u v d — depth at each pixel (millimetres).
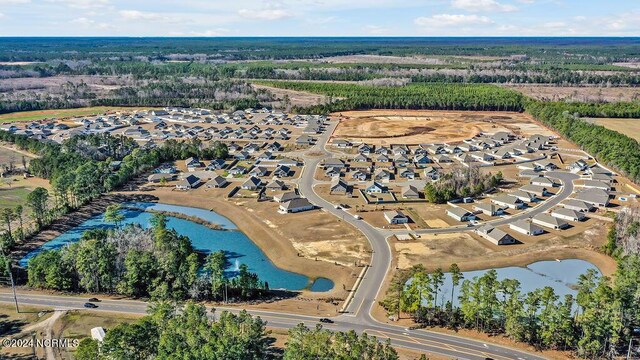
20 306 102062
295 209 157000
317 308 102688
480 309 93688
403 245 132750
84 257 108875
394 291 105188
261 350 83312
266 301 106000
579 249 131750
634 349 89000
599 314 89188
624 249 123188
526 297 100875
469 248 131500
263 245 135500
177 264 110438
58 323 95750
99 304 103438
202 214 159250
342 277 116625
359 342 81438
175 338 81750
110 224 150625
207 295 107812
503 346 90562
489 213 154000
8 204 162125
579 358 87625
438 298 108125
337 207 160250
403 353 87438
